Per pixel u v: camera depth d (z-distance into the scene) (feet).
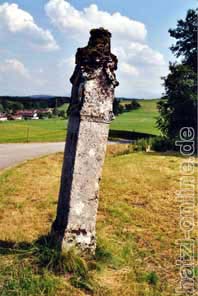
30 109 256.52
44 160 58.13
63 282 16.34
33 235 21.97
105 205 29.89
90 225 18.69
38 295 15.25
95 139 18.39
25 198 32.17
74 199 18.33
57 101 268.21
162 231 24.57
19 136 118.83
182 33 96.73
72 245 18.26
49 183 39.52
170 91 88.22
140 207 30.32
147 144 75.51
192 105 83.46
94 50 18.17
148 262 19.57
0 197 32.14
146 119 257.96
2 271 16.52
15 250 18.67
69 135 19.02
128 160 56.54
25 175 43.78
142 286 16.76
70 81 19.70
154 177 42.80
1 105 242.78
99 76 18.19
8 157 63.57
